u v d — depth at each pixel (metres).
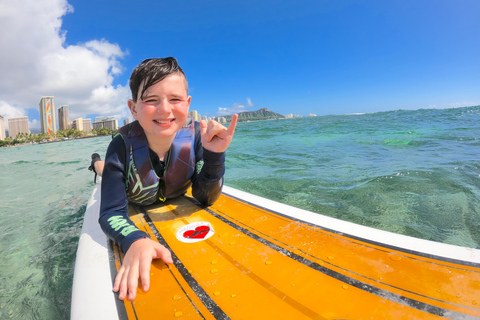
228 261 0.60
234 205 0.95
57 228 1.23
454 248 0.59
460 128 4.85
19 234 1.17
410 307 0.42
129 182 0.77
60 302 0.71
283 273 0.54
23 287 0.78
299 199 1.39
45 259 0.94
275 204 0.94
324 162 2.32
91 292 0.52
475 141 3.05
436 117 10.38
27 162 4.36
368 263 0.55
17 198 1.82
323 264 0.56
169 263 0.59
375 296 0.45
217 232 0.74
